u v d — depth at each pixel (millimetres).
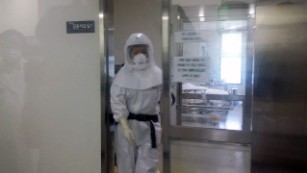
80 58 2104
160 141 2170
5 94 2305
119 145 2188
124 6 2346
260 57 1786
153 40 2264
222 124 1905
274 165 1829
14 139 2324
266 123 1816
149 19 2281
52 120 2217
